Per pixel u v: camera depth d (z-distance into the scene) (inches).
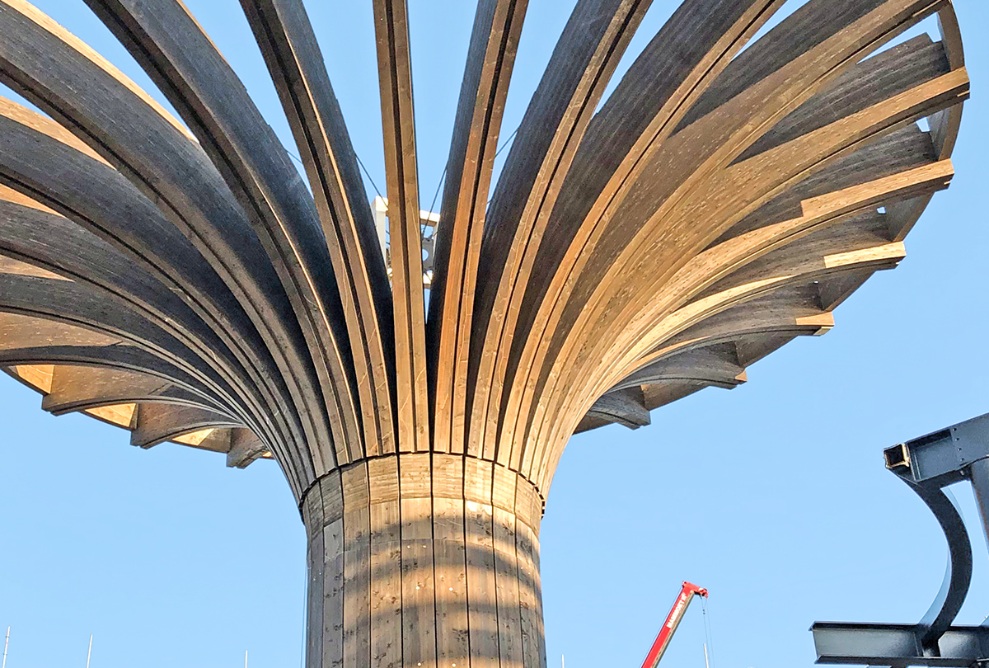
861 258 776.9
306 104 552.4
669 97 591.8
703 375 902.4
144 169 594.6
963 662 976.9
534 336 634.8
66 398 869.2
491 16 601.0
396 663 574.9
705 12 616.7
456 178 647.8
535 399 649.6
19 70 555.5
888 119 662.5
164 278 652.7
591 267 661.9
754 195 671.1
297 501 661.9
